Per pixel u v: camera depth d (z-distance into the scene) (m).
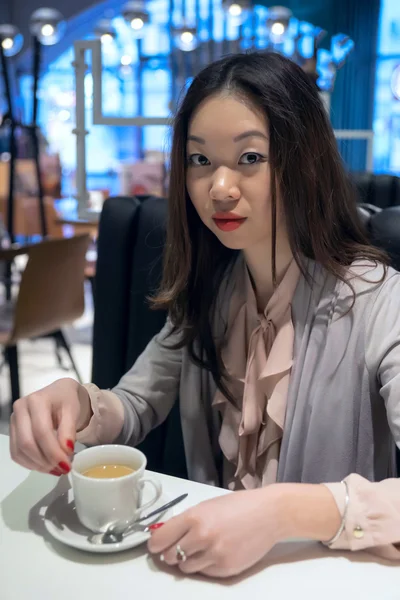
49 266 2.20
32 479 0.80
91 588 0.58
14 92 7.68
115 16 7.95
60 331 2.97
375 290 0.88
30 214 4.31
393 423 0.78
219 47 6.25
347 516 0.63
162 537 0.61
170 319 1.04
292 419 0.91
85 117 2.03
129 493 0.65
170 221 0.98
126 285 1.32
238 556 0.59
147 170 3.88
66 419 0.76
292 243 0.90
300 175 0.85
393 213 1.12
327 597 0.57
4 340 2.18
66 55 8.02
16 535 0.67
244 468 1.00
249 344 0.98
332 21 6.16
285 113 0.81
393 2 6.29
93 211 2.10
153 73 7.04
